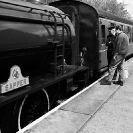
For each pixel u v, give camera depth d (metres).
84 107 4.34
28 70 4.46
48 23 4.27
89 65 7.78
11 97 2.99
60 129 3.37
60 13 5.07
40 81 4.05
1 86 2.97
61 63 4.95
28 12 3.67
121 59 5.89
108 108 4.36
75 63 6.63
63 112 4.04
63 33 4.52
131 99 4.97
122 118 3.90
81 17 7.56
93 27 7.48
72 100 4.76
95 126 3.55
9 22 3.17
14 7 3.39
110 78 6.11
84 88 6.01
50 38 4.20
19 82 3.34
